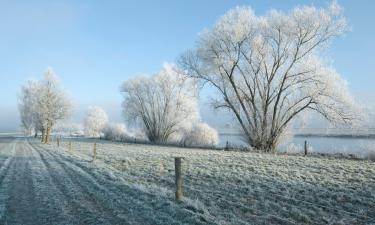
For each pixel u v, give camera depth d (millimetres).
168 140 60219
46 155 31172
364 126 33375
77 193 12148
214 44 38125
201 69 39906
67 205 10312
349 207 9945
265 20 36656
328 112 34062
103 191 12367
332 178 14703
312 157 25703
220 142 51250
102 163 22688
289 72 35188
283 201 10703
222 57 37781
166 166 20000
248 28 36812
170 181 15016
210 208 9758
